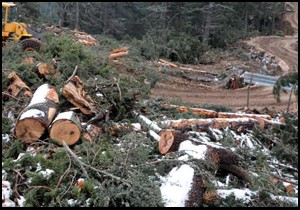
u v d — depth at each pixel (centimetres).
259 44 3475
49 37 1593
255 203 698
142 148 748
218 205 686
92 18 3388
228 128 1020
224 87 1873
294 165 946
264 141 1042
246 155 881
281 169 927
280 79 1234
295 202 711
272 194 720
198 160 716
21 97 927
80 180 650
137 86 1061
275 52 3161
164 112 1086
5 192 634
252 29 4434
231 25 4103
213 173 742
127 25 3653
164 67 2016
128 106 978
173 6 3412
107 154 718
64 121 772
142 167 710
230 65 2545
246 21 4222
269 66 2706
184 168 696
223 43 3506
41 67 1030
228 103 1625
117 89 970
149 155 775
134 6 3659
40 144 775
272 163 932
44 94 854
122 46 2267
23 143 771
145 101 1105
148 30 3192
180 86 1784
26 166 681
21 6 2705
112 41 2375
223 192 700
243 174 777
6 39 1551
